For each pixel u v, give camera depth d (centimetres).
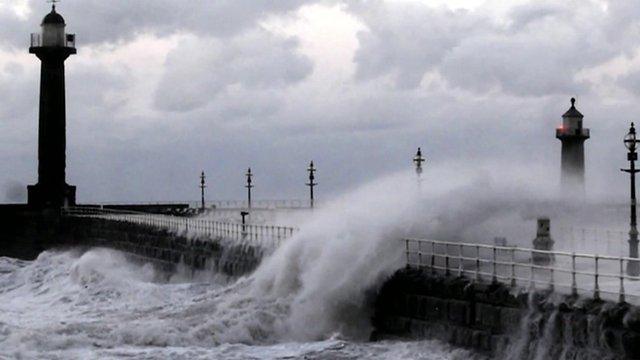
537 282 3738
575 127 6806
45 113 11481
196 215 11650
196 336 4569
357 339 4550
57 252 10881
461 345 4028
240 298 5084
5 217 11588
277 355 4250
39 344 4450
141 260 8812
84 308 6306
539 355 3597
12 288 8906
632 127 4919
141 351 4372
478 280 4031
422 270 4425
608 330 3309
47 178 11519
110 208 12562
